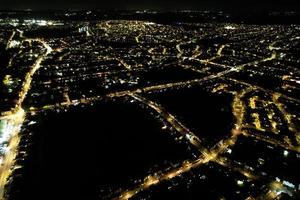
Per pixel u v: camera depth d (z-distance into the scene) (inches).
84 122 5093.5
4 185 3457.2
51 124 4977.9
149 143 4419.3
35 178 3597.4
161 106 5895.7
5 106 5713.6
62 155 4082.2
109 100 6166.3
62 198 3302.2
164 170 3762.3
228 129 4884.4
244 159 3988.7
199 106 5935.0
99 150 4232.3
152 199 3255.4
